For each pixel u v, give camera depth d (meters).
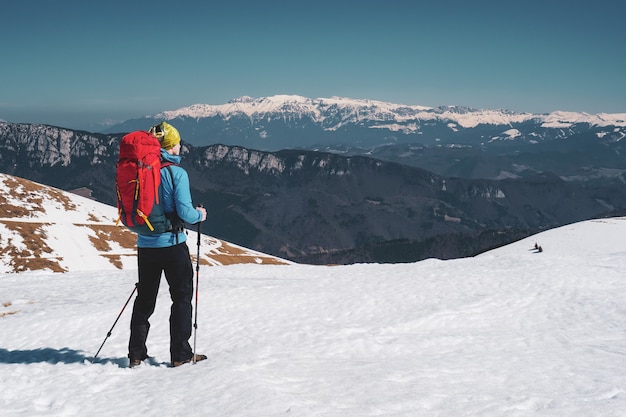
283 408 5.80
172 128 8.11
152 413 5.94
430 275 18.27
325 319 12.18
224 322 11.94
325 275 19.78
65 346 10.19
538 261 20.59
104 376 7.64
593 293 14.92
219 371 7.30
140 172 7.39
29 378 7.39
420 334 10.89
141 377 7.57
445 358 9.01
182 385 6.88
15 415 5.90
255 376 7.00
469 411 6.18
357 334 10.70
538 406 6.46
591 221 141.62
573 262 20.23
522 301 14.18
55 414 5.95
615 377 7.81
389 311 13.01
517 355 9.30
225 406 5.96
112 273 23.48
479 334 11.05
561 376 7.93
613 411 6.22
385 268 21.39
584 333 11.10
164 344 9.91
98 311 13.09
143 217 7.52
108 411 6.09
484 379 7.69
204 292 15.17
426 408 6.26
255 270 23.19
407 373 7.77
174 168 7.75
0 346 10.34
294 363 8.24
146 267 8.05
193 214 7.79
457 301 13.98
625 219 140.88
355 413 5.93
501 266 19.72
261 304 13.75
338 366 8.10
